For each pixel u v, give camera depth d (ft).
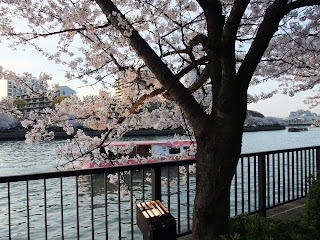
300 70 24.93
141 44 9.25
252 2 17.76
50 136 14.15
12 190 52.47
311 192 10.98
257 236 7.35
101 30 15.81
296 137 234.99
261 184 15.02
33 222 35.09
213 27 9.73
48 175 9.04
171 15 16.58
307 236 7.66
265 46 8.94
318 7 18.88
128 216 36.50
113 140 15.43
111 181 17.20
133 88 15.72
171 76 9.05
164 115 17.16
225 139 8.48
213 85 9.37
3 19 14.38
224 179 8.53
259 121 372.38
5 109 13.24
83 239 29.30
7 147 137.69
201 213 8.70
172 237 8.70
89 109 14.44
